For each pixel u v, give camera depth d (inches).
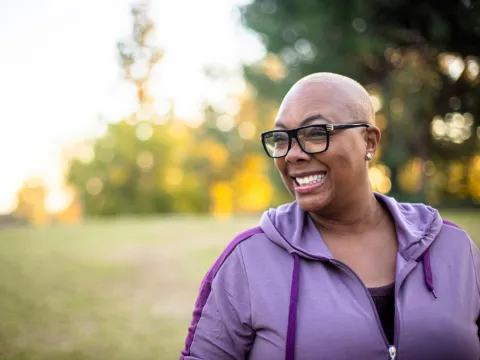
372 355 52.1
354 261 59.0
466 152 626.8
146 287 289.3
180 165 1483.8
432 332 53.4
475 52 389.4
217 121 1360.7
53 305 253.3
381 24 404.8
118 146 1462.8
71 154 1509.6
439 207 708.0
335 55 522.9
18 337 202.5
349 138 56.4
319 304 54.3
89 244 453.1
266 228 60.3
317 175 57.1
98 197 1489.9
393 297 56.4
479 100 489.4
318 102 56.7
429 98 524.4
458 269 58.0
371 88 586.2
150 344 191.6
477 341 56.2
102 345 190.9
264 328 55.1
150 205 1469.0
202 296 60.6
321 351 52.2
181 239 456.8
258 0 605.0
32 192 1583.4
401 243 58.6
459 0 346.0
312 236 59.7
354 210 59.9
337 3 443.8
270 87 676.7
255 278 57.2
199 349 58.5
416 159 653.9
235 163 1403.8
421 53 457.4
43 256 397.4
